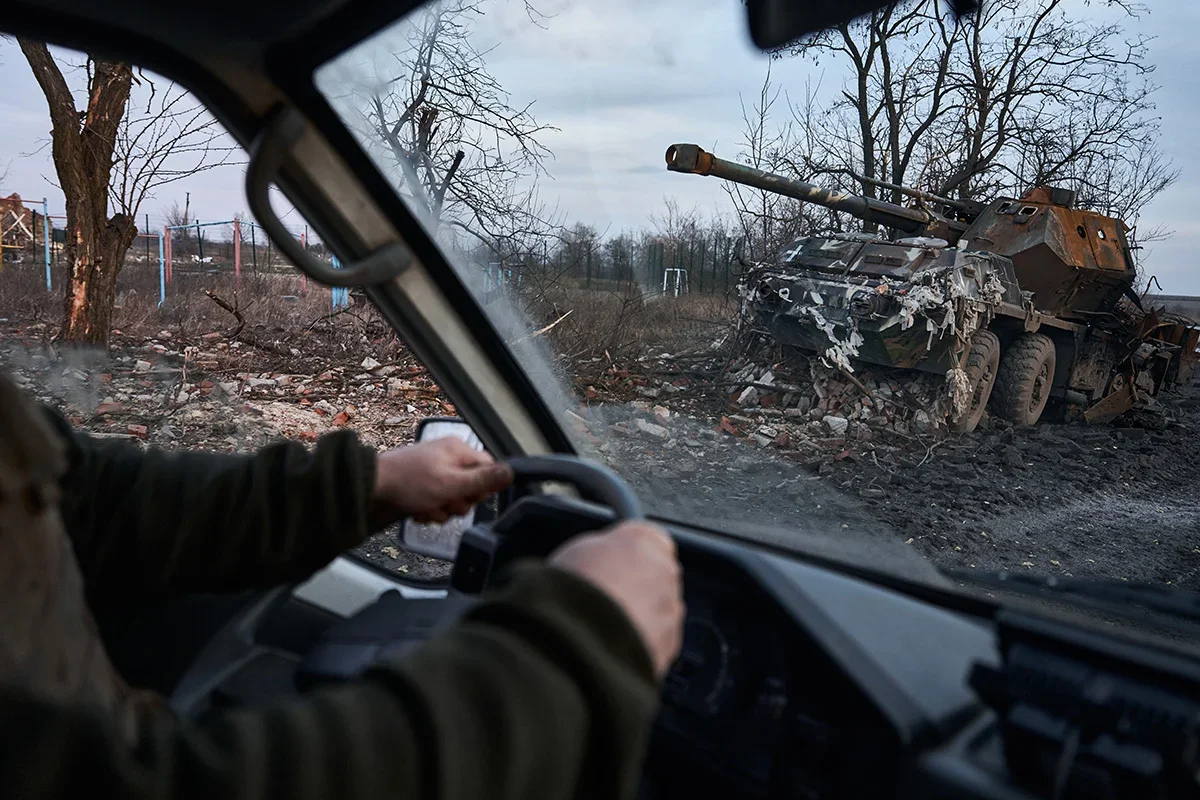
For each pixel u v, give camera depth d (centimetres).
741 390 846
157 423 580
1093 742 79
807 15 82
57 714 49
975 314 863
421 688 53
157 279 1680
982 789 81
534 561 65
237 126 125
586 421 168
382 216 129
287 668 152
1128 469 621
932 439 780
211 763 49
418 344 139
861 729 91
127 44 119
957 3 85
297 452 102
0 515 58
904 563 129
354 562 173
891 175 950
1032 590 113
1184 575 327
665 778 109
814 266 960
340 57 118
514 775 51
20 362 747
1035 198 1124
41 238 1962
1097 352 1102
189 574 98
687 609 110
